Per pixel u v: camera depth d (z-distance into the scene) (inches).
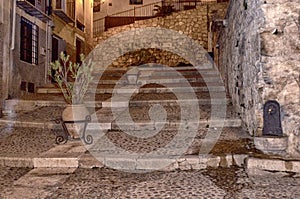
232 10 222.1
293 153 136.7
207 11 497.0
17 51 264.7
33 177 123.3
